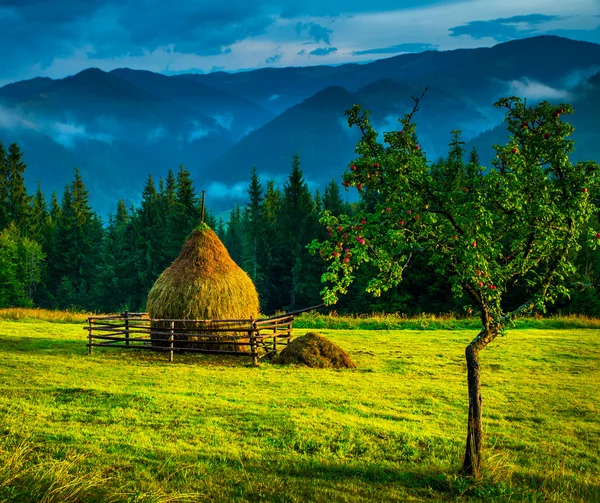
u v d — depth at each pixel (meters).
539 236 9.03
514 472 9.41
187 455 9.35
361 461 9.59
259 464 9.19
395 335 26.44
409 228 8.98
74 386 13.63
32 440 9.60
